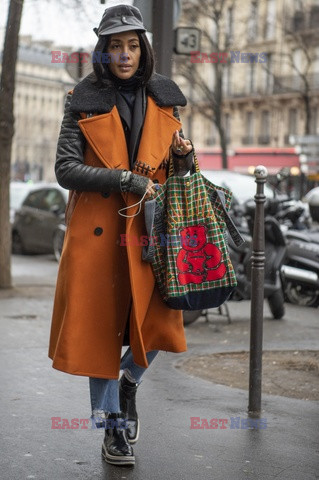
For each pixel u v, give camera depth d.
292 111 66.75
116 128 4.87
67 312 4.90
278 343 9.41
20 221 22.78
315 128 64.81
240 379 7.52
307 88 51.81
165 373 7.72
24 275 17.91
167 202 4.88
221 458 5.24
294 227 14.27
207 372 7.81
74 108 4.86
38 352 8.64
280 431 5.84
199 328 10.98
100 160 4.88
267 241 11.59
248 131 70.88
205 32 43.66
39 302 13.02
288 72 65.00
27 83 149.62
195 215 4.90
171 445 5.49
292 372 7.79
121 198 4.94
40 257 23.02
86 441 5.52
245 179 17.80
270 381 7.42
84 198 4.95
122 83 4.97
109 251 4.93
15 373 7.58
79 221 4.95
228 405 6.55
